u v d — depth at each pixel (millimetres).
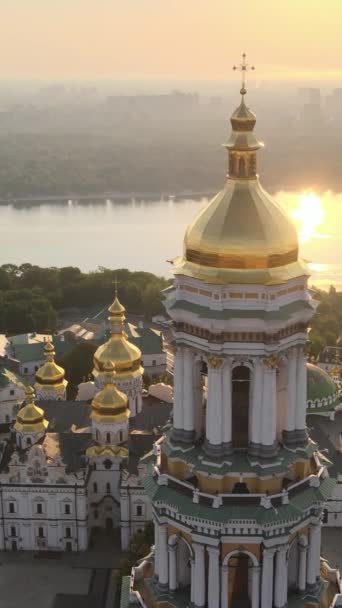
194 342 63000
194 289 62062
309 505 63969
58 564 149000
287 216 61844
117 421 153750
